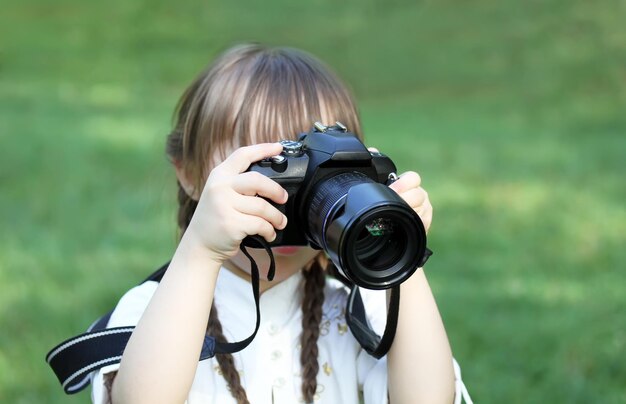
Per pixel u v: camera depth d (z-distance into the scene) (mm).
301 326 2121
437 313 2031
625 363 3746
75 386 2049
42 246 5195
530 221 6051
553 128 10062
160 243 5344
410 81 13547
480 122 10484
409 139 9008
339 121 2150
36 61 14289
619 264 5113
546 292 4637
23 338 3863
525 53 14102
